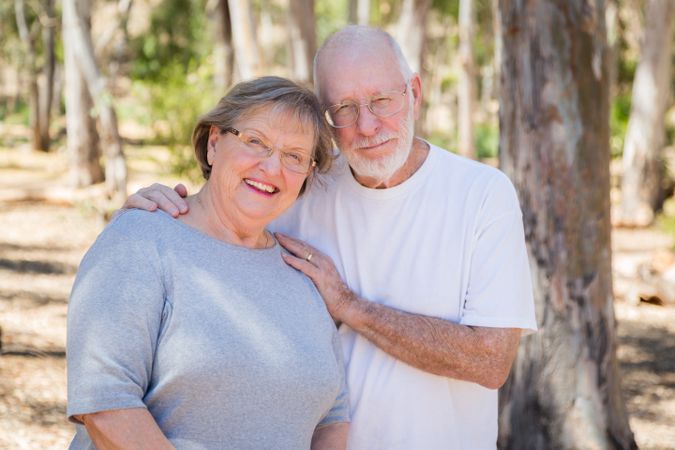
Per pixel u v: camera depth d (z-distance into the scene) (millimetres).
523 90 4117
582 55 4020
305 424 2074
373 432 2352
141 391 1889
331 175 2441
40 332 7117
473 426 2422
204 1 25344
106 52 19688
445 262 2334
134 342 1884
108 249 1957
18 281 9117
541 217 4109
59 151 22250
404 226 2355
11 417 5008
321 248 2459
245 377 1959
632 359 7605
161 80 11531
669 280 9570
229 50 15930
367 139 2227
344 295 2303
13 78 35344
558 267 4102
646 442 5488
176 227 2039
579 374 4148
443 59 30516
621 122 20625
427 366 2289
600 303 4141
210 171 2215
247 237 2152
